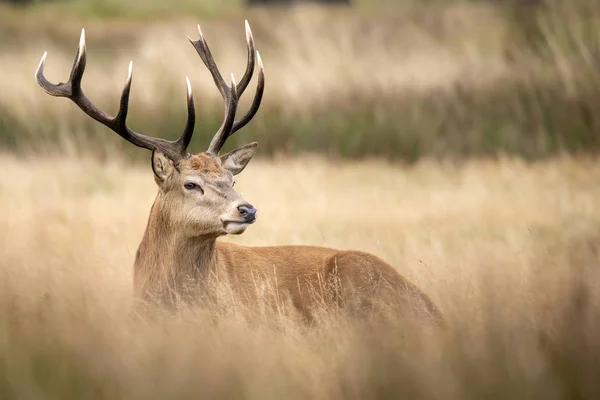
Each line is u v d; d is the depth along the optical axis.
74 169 55.41
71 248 31.67
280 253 27.59
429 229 38.84
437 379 16.34
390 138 64.75
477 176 53.28
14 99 67.00
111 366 16.97
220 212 24.61
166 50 76.69
